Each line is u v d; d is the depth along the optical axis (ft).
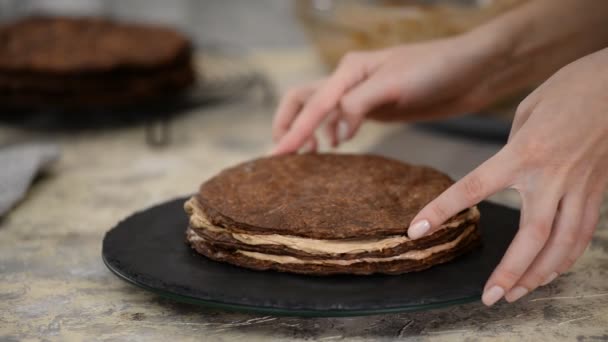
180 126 4.26
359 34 4.14
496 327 2.33
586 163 2.23
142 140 4.00
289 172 2.69
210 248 2.47
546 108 2.27
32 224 3.01
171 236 2.62
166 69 4.04
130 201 3.22
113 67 3.86
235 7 6.26
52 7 5.93
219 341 2.27
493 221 2.70
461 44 3.05
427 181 2.62
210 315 2.40
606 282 2.55
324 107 2.99
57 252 2.79
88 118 4.32
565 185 2.21
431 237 2.39
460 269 2.39
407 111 3.16
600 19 3.03
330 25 4.34
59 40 4.29
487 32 3.06
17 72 3.83
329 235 2.34
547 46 3.06
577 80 2.27
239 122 4.34
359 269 2.35
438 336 2.29
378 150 3.84
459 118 3.99
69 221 3.04
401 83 3.02
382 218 2.39
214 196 2.53
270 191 2.55
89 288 2.55
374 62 3.09
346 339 2.27
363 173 2.68
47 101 3.86
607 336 2.28
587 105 2.24
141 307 2.44
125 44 4.19
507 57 3.06
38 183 3.43
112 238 2.60
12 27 4.61
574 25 3.03
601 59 2.30
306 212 2.42
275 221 2.38
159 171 3.56
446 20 3.83
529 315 2.38
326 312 2.19
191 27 6.22
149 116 4.17
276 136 3.20
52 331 2.32
